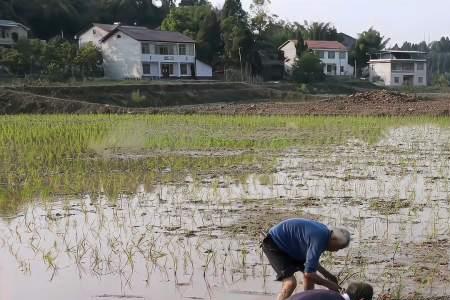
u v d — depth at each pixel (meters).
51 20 69.94
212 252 7.07
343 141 18.47
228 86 45.69
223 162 14.22
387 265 6.52
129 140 18.17
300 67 60.47
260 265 6.62
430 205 9.35
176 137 19.39
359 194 10.27
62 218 8.90
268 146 17.27
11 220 8.81
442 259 6.71
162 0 89.56
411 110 29.19
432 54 123.38
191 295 5.82
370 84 65.12
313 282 5.05
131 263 6.76
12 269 6.62
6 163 14.08
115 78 54.66
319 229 5.07
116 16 79.75
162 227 8.30
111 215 9.04
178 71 58.53
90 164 14.04
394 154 15.38
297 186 11.08
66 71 47.72
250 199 9.98
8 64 46.00
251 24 74.75
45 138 18.33
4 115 29.34
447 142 17.97
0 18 63.31
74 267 6.68
